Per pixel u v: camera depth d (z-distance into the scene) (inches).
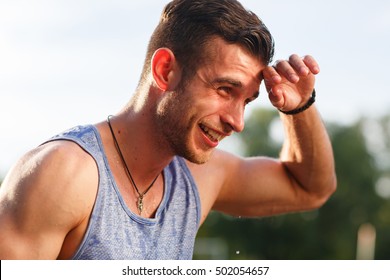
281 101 228.8
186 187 221.1
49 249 185.0
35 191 184.5
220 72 193.3
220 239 3531.0
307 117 242.2
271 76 199.9
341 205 3715.6
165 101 198.5
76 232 191.9
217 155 244.4
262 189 255.0
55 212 184.9
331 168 260.2
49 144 194.9
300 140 249.8
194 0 200.5
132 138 203.8
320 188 262.5
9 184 190.1
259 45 196.4
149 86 203.2
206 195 233.0
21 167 191.5
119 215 197.2
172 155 205.5
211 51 193.9
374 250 3698.3
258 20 201.3
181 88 196.5
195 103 195.0
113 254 194.1
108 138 204.2
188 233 217.8
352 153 3806.6
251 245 3511.3
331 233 3661.4
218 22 194.4
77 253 192.5
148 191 209.0
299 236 3521.2
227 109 197.3
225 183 247.4
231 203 255.6
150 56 206.1
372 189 3804.1
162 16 208.4
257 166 257.3
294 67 216.4
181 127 197.2
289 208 266.4
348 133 3905.0
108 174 196.9
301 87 230.8
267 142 3759.8
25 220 183.2
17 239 182.5
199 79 194.9
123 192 201.8
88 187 190.9
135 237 200.4
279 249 3518.7
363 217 3750.0
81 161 191.5
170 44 200.5
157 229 208.5
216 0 197.9
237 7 198.4
